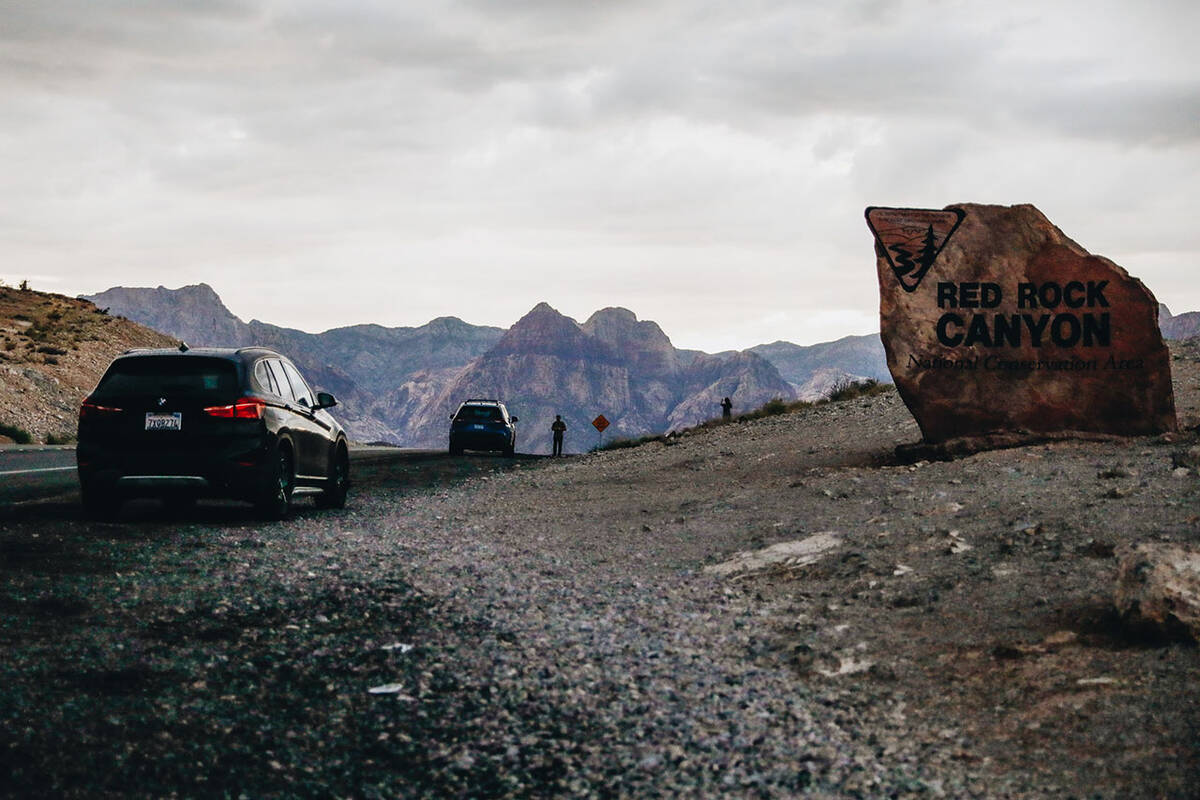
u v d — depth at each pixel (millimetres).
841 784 3912
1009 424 12586
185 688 5039
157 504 13016
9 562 7977
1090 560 6586
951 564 7059
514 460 28219
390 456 31594
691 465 17219
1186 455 9797
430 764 4172
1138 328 12367
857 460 14172
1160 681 4516
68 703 4719
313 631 6199
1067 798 3646
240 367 11359
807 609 6598
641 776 4035
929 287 12719
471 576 7996
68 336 56000
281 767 4109
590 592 7398
